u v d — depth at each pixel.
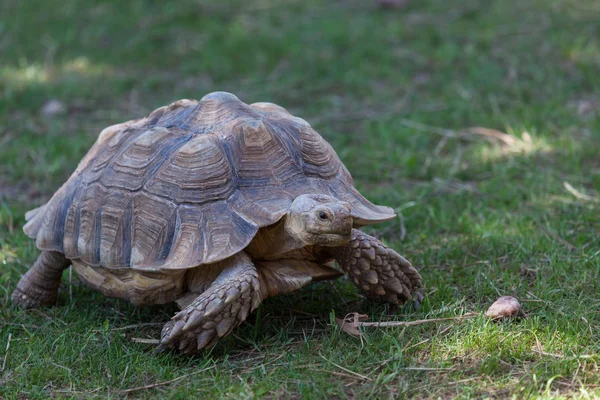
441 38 8.71
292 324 3.70
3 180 5.95
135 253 3.42
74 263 3.80
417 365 3.24
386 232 4.83
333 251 3.66
